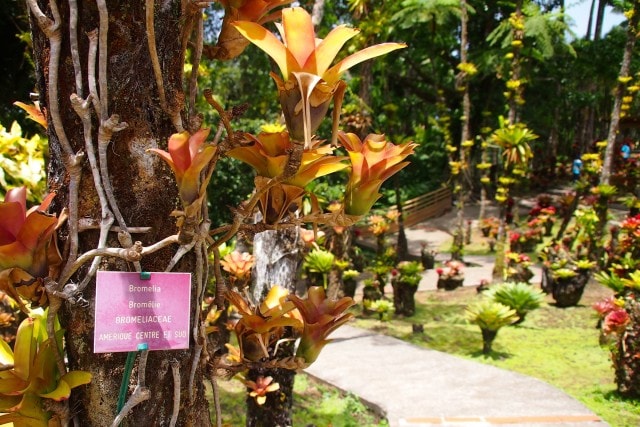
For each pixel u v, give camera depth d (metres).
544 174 22.28
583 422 4.27
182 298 0.82
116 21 0.81
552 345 6.56
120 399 0.79
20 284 0.76
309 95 0.68
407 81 17.02
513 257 9.63
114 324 0.76
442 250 14.16
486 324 6.23
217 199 8.99
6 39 6.54
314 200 0.94
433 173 19.75
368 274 11.49
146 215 0.84
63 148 0.81
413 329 7.27
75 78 0.81
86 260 0.75
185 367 0.88
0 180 2.41
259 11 0.89
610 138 9.34
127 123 0.82
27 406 0.78
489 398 4.77
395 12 11.67
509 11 15.04
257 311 1.01
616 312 5.03
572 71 15.95
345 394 4.95
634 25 8.70
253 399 2.94
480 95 17.48
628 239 7.15
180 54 0.88
